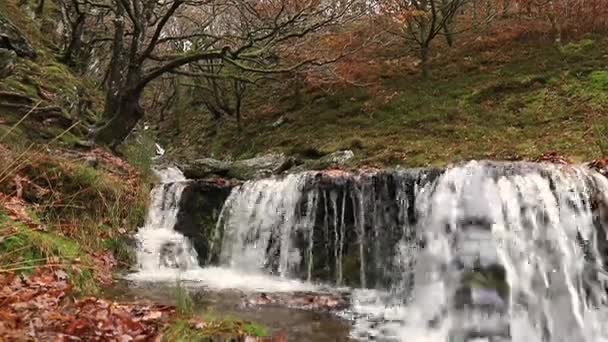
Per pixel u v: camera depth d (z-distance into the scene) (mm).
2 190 6469
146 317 4223
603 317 5582
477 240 6082
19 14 16125
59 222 6766
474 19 20062
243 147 16641
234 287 6562
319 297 6039
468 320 5375
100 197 7617
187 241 8102
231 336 3924
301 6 13969
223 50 12414
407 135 13102
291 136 15352
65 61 15547
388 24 17766
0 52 10945
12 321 3438
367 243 7066
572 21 15883
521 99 13234
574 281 5742
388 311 5547
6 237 4879
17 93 10070
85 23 18172
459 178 6473
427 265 6340
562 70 13844
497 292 5551
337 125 15039
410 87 15852
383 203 7066
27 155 7172
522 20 18000
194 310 4910
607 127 10375
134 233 7891
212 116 20828
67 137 10203
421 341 4777
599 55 13984
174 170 13531
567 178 6055
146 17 12008
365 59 18516
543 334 5383
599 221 5871
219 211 8445
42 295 4234
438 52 17891
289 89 19062
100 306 4348
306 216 7633
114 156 10547
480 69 15586
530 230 6008
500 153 10570
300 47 16406
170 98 24562
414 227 6699
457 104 14023
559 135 10859
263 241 7918
